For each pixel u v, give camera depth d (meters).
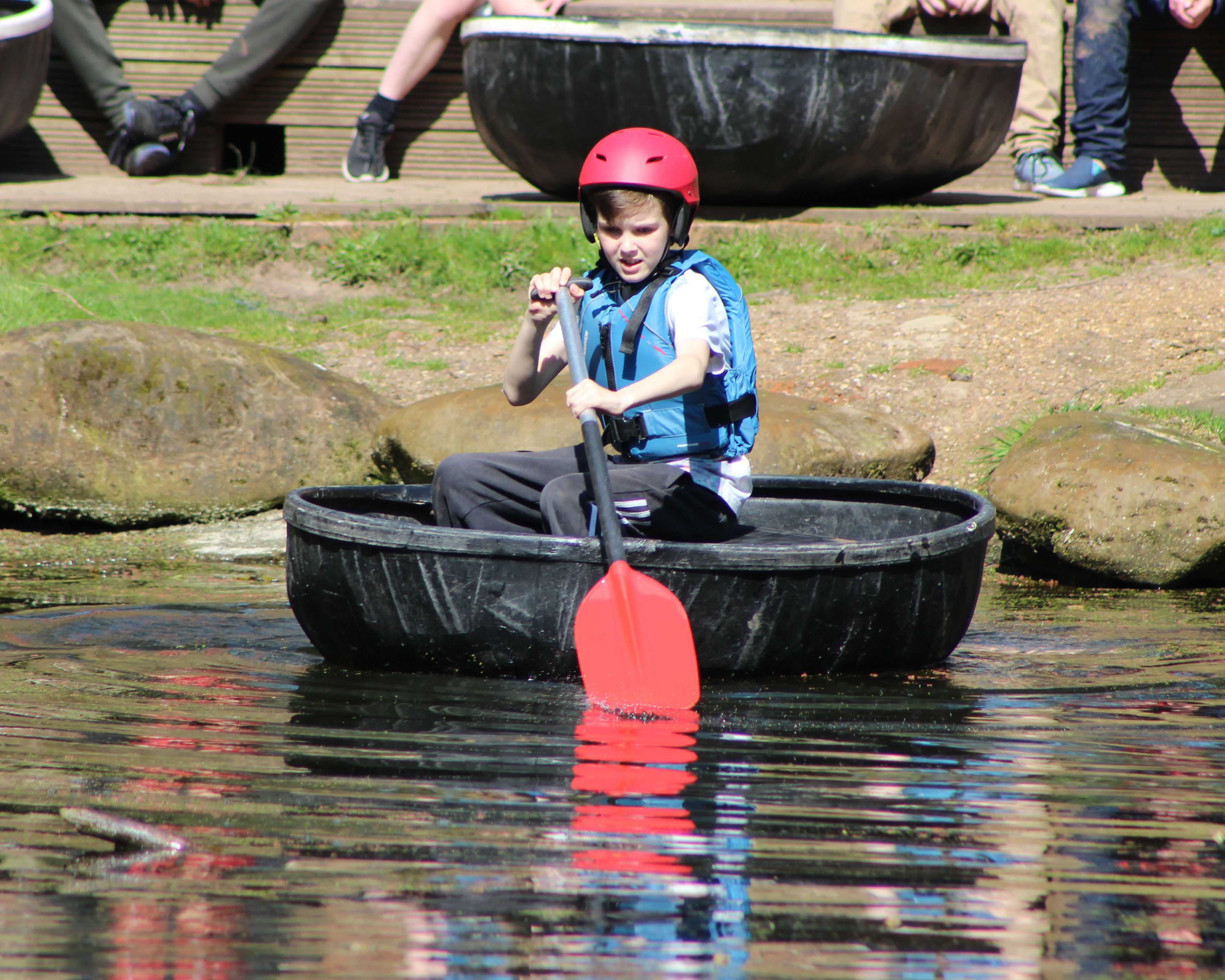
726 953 6.41
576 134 30.19
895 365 25.70
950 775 9.26
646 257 13.35
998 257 30.28
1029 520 19.88
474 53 30.53
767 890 7.14
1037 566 20.25
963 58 29.56
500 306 30.19
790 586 12.42
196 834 7.84
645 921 6.75
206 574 18.81
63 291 29.00
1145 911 6.96
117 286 30.02
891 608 12.84
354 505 15.29
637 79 29.12
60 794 8.53
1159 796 8.82
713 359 13.37
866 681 12.65
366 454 23.55
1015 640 14.96
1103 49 34.66
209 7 38.12
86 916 6.73
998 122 31.34
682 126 29.66
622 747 9.92
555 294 13.50
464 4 36.88
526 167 31.95
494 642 12.37
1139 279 28.14
